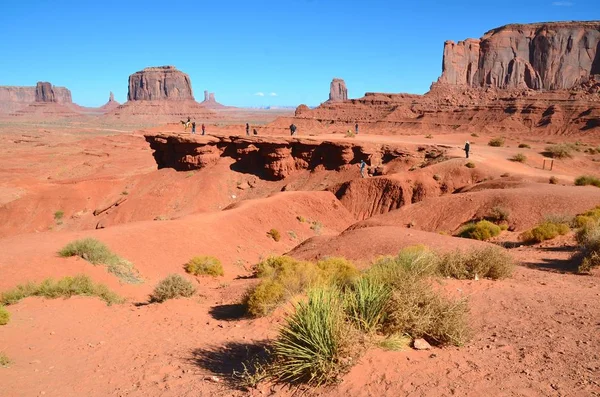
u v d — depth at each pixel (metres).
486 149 61.00
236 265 24.61
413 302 5.41
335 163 56.69
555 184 33.31
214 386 5.28
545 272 11.23
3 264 14.77
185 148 63.41
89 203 60.59
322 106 166.38
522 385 4.11
